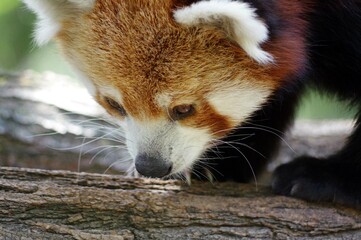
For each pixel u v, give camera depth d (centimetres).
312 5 532
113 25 489
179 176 538
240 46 477
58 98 809
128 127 520
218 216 493
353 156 550
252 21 450
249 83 505
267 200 511
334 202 520
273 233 491
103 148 764
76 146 736
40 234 473
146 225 488
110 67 494
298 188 518
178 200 498
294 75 516
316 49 552
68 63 539
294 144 805
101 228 484
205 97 499
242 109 516
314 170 538
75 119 786
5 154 766
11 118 767
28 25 993
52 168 779
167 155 507
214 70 492
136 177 522
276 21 485
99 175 509
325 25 544
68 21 516
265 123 608
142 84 487
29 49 998
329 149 805
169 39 480
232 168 607
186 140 514
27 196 479
